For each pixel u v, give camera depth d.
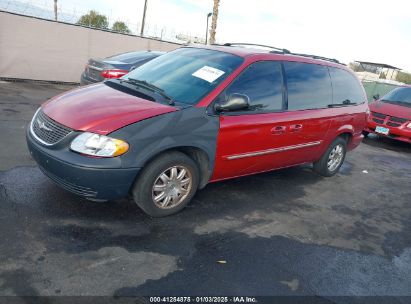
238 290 3.07
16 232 3.32
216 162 4.21
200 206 4.40
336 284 3.38
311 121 5.23
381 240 4.40
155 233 3.67
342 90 5.98
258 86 4.53
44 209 3.75
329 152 6.05
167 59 4.98
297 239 4.06
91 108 3.68
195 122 3.86
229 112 4.17
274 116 4.65
